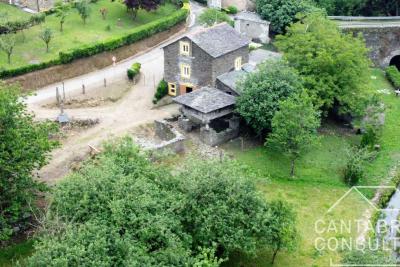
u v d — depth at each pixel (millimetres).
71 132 74500
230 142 76688
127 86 87312
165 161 70125
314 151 76562
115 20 104812
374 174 73062
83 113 79000
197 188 53125
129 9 107750
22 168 54562
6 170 53906
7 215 56531
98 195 50031
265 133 77188
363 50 82750
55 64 86812
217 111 75562
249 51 95500
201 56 81062
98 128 76000
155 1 104750
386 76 103625
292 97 73688
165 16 109312
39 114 76938
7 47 84188
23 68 83062
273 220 54281
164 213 50031
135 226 48094
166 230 48531
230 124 77125
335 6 122938
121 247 45625
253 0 119125
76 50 88750
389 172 73625
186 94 77625
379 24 108250
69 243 44719
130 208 48938
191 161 57406
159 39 103500
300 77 78062
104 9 104188
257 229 52938
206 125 74875
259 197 54625
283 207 56062
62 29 97125
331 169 73125
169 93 85750
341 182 70875
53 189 54781
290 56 82375
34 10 100875
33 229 56781
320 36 83812
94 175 51625
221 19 106312
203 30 83750
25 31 93688
